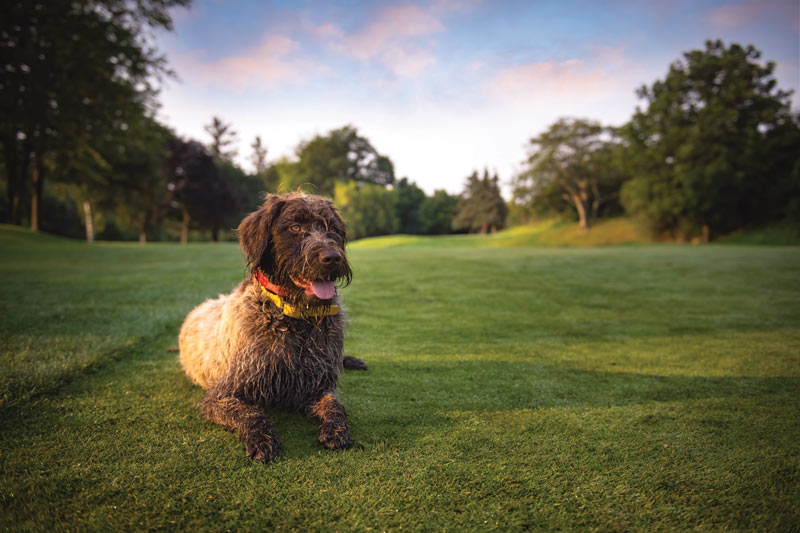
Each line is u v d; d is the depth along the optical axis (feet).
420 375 12.28
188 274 30.89
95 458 7.32
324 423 8.29
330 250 8.52
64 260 41.50
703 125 131.13
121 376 11.51
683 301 25.80
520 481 6.85
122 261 40.75
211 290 24.59
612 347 15.97
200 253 50.49
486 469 7.19
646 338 17.46
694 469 7.23
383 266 39.70
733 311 23.00
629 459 7.55
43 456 7.32
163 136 100.17
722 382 11.80
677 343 16.62
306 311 9.06
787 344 16.37
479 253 55.72
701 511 6.12
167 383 11.02
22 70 70.44
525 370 12.87
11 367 10.91
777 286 30.35
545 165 184.65
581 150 181.06
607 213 204.44
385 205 257.75
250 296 9.50
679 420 9.21
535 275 35.35
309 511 6.07
